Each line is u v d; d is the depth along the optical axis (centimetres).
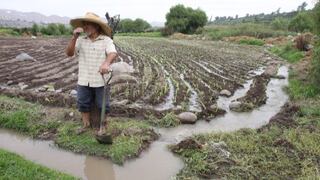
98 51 639
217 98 1062
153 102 962
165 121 793
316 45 1130
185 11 5725
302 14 4441
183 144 652
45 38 3906
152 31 6475
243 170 568
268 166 581
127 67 1395
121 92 1056
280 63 1948
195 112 870
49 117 760
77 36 621
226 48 2955
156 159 617
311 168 566
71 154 621
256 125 817
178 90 1107
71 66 1587
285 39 3522
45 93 962
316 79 1070
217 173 563
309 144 659
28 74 1320
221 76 1469
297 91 1080
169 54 2286
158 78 1327
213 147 635
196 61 1952
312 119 810
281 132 728
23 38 3675
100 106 666
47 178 501
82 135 676
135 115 831
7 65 1549
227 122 837
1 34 3994
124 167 586
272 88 1234
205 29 5428
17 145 657
